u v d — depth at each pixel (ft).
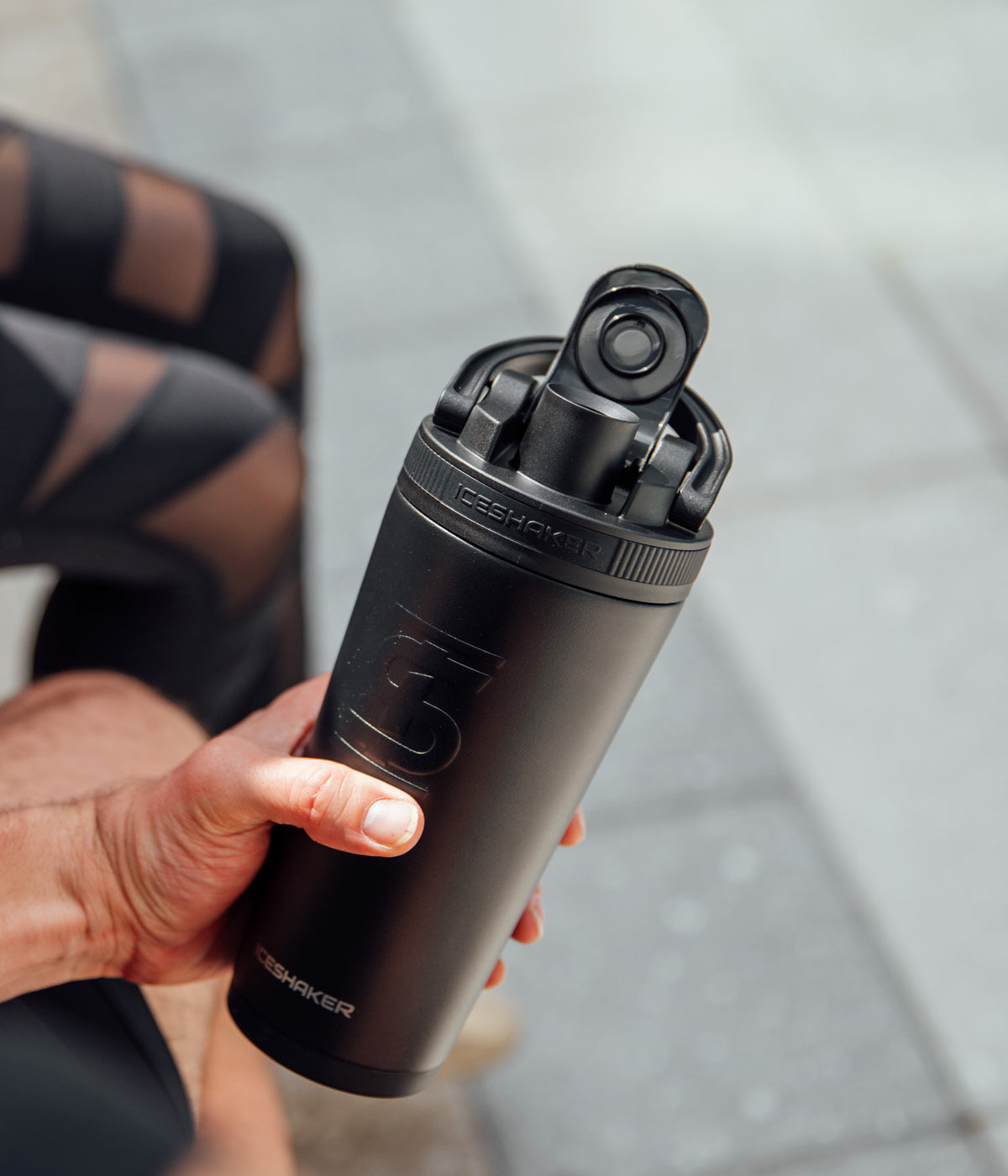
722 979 4.21
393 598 1.39
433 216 6.79
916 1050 4.03
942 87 7.40
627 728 4.83
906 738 4.75
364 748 1.45
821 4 7.99
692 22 7.94
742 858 4.48
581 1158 3.87
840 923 4.32
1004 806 4.55
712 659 5.00
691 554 1.35
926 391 5.90
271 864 1.65
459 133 7.27
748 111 7.34
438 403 1.38
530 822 1.47
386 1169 3.84
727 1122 3.93
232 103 7.47
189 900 1.70
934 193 6.79
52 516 2.72
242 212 3.50
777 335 6.14
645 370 1.39
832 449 5.69
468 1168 3.85
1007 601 5.13
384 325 6.27
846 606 5.15
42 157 3.22
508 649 1.33
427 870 1.48
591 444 1.29
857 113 7.27
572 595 1.30
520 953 4.28
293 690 1.88
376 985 1.56
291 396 3.67
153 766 2.15
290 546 3.12
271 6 8.14
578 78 7.56
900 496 5.49
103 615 2.97
